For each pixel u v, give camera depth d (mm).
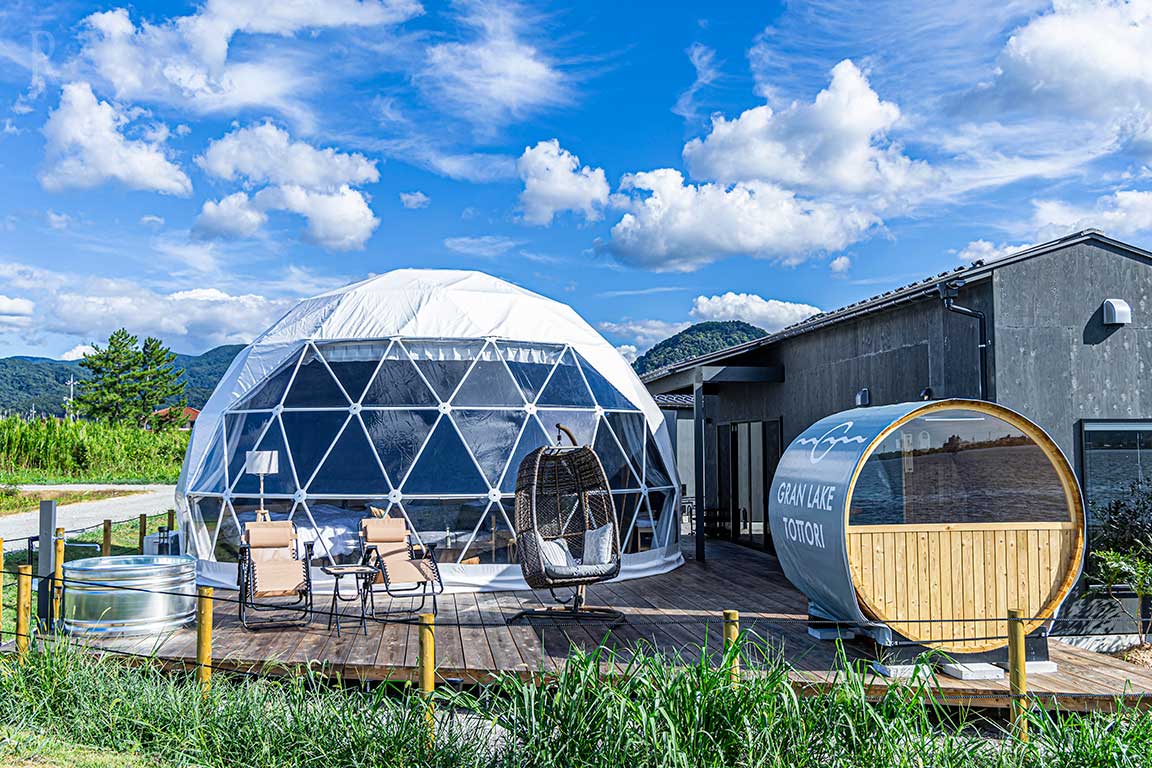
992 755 6086
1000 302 10555
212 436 13602
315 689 7430
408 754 5969
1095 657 8852
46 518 10867
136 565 9547
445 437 12672
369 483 12258
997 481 9133
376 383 13031
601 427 13891
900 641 8055
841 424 9086
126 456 42281
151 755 6270
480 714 6223
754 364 17516
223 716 6504
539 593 12039
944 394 11391
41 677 7098
